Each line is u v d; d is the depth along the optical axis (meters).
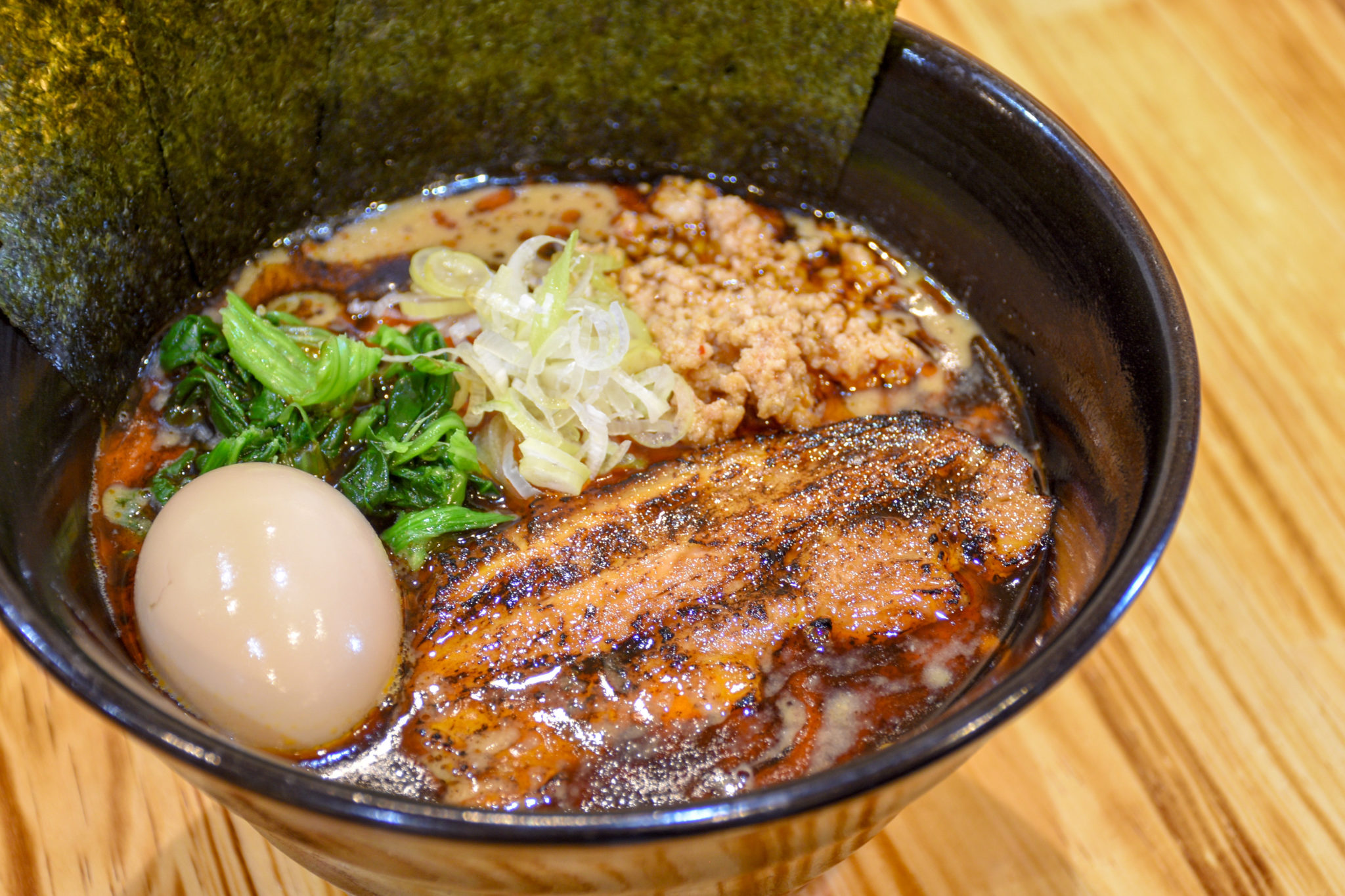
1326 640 0.33
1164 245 0.40
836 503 0.30
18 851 0.29
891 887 0.30
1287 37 0.45
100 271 0.31
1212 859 0.30
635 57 0.36
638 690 0.28
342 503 0.29
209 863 0.29
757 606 0.29
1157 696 0.32
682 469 0.31
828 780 0.22
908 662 0.29
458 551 0.30
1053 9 0.45
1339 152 0.42
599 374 0.32
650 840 0.21
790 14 0.33
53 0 0.28
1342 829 0.31
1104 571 0.25
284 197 0.35
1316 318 0.38
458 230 0.37
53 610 0.24
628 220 0.37
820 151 0.36
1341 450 0.36
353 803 0.21
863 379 0.34
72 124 0.29
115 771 0.30
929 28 0.44
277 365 0.31
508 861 0.22
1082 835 0.30
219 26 0.31
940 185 0.35
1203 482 0.35
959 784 0.31
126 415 0.32
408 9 0.33
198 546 0.27
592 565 0.29
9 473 0.27
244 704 0.26
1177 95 0.43
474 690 0.28
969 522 0.30
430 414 0.32
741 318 0.34
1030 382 0.34
